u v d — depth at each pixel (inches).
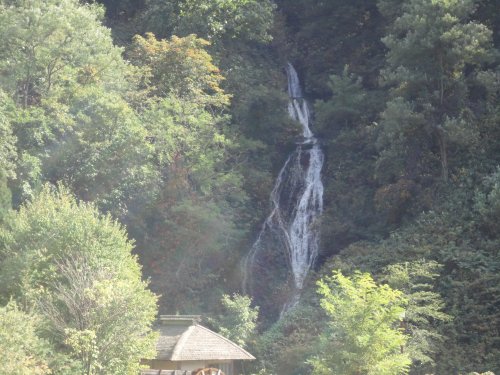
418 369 1485.0
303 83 2883.9
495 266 1689.2
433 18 2066.9
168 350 1291.8
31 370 956.0
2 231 1341.0
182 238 2006.6
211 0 2591.0
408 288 1518.2
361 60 2758.4
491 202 1823.3
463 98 2089.1
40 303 1173.7
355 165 2395.4
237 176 2188.7
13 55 1905.8
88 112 1865.2
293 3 2987.2
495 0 2338.8
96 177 1841.8
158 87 2274.9
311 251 2283.5
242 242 2202.3
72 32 1966.0
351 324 1175.6
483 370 1475.1
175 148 2066.9
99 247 1302.9
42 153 1785.2
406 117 2006.6
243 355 1342.3
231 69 2578.7
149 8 2704.2
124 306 1155.3
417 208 2048.5
